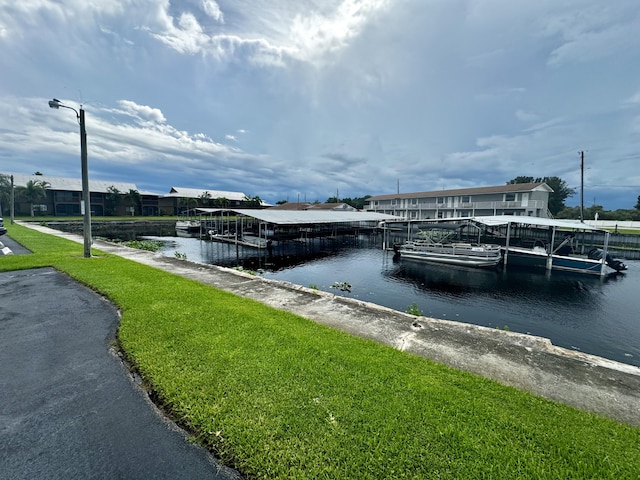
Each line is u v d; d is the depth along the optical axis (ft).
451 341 15.23
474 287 49.11
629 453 7.73
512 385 11.26
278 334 14.74
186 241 107.76
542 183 124.57
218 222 142.51
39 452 7.85
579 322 34.27
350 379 10.80
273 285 26.84
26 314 17.97
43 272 29.14
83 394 10.32
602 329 32.40
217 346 13.26
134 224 170.91
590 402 10.35
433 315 36.17
